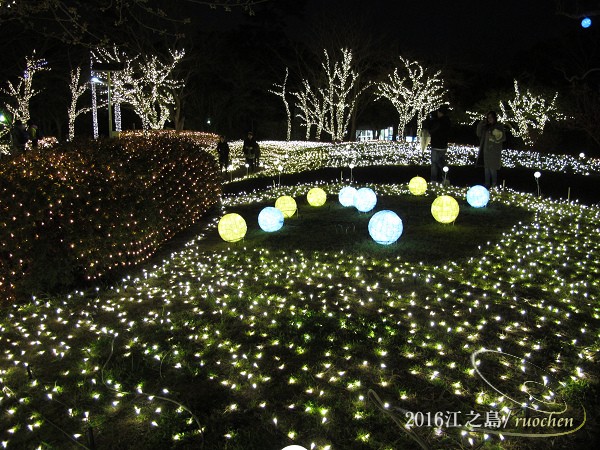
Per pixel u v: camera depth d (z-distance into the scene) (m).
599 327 5.02
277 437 3.59
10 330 5.64
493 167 12.37
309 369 4.46
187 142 11.84
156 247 8.55
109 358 4.71
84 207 6.73
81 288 6.92
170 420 3.82
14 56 26.33
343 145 30.31
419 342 4.84
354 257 7.47
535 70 30.45
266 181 18.39
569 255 7.38
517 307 5.57
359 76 37.78
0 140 19.55
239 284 6.69
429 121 13.73
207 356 4.80
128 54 34.25
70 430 3.81
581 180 14.88
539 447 3.40
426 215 10.10
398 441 3.48
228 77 46.19
